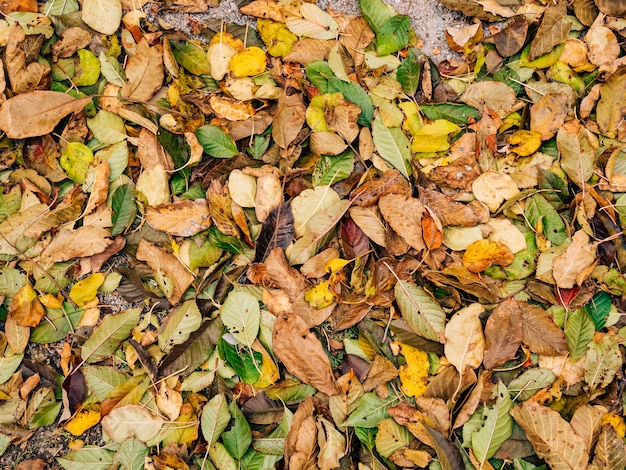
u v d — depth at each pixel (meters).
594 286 0.74
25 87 0.72
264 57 0.75
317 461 0.69
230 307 0.71
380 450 0.70
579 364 0.73
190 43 0.75
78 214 0.73
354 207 0.73
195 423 0.71
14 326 0.71
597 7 0.78
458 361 0.71
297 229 0.73
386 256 0.74
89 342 0.71
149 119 0.74
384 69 0.77
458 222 0.73
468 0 0.78
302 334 0.71
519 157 0.76
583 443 0.69
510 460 0.73
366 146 0.75
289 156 0.74
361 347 0.73
